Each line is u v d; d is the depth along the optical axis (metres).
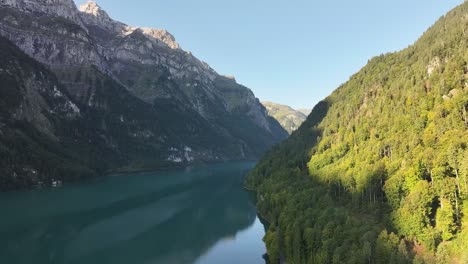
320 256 100.56
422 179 119.75
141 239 172.88
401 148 145.00
